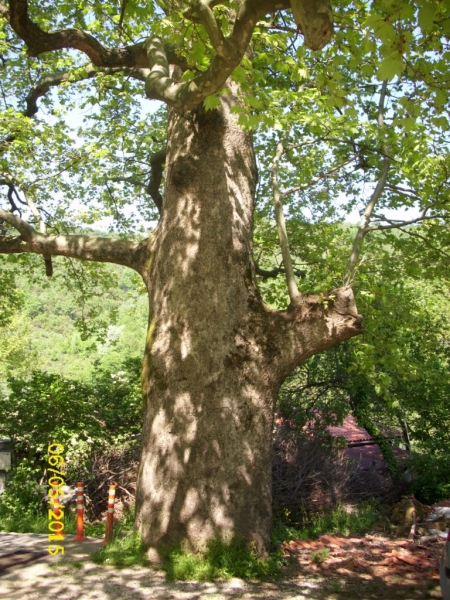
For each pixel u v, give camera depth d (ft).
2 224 47.19
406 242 43.29
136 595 22.59
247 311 29.84
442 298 59.82
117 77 38.17
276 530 37.35
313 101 34.22
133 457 47.78
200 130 31.37
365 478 53.36
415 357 53.21
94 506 44.37
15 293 61.98
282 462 46.39
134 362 54.44
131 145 48.98
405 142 32.68
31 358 126.93
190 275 29.71
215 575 25.32
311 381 58.49
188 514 27.22
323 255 48.14
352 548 32.45
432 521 38.55
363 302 36.81
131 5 23.95
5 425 44.91
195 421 28.14
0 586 23.02
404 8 14.49
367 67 18.40
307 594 23.72
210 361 28.76
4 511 40.55
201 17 16.92
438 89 18.04
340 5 23.35
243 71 20.02
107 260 34.91
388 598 23.39
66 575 24.58
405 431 63.52
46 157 44.29
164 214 32.09
